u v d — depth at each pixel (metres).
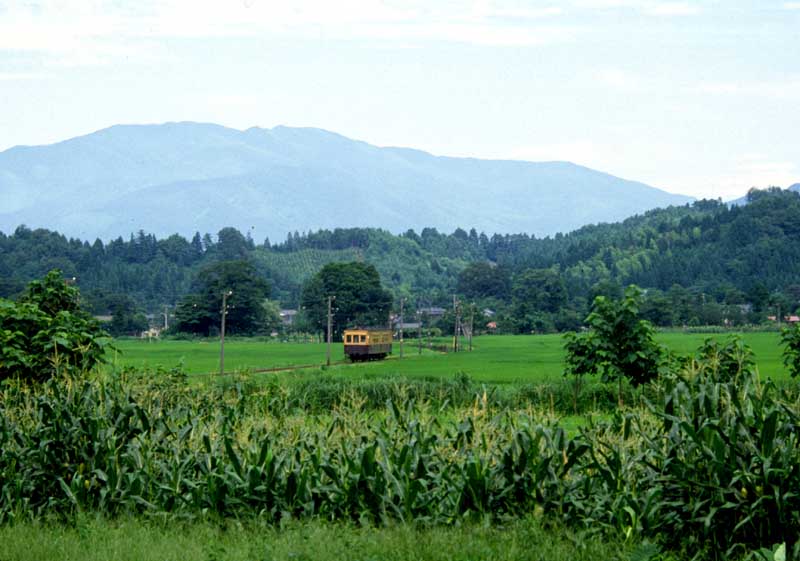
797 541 47.03
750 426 49.69
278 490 58.31
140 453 62.59
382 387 132.25
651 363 130.25
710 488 49.03
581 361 132.88
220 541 52.56
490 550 47.91
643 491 53.69
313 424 74.38
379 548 48.66
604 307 132.50
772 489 47.88
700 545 49.72
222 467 60.34
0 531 54.81
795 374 144.25
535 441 56.19
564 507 54.81
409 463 57.59
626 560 47.03
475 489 55.69
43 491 62.22
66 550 49.88
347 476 58.03
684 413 51.19
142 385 83.38
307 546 48.47
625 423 58.78
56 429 62.47
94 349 93.12
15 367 88.38
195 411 81.81
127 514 58.50
